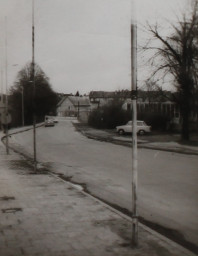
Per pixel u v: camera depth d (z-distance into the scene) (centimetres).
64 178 1485
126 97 6744
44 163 1995
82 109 13862
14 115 9038
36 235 686
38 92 10356
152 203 1016
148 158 2181
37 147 3100
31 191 1141
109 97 11400
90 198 1028
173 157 2225
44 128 6738
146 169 1708
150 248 610
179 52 3198
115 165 1878
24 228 733
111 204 1018
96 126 6500
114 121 6053
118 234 688
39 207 919
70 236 678
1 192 1127
